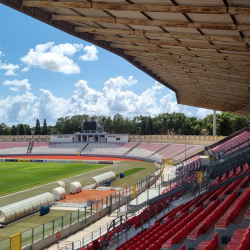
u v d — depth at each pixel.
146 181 39.56
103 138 109.12
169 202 24.59
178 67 27.52
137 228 20.03
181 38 16.73
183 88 43.47
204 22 13.99
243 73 23.92
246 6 11.53
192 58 22.45
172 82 39.91
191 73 29.28
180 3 12.16
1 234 24.34
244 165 27.97
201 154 61.09
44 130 144.62
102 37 19.72
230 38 15.52
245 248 7.82
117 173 59.25
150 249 11.34
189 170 38.72
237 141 51.62
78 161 82.94
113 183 47.31
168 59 24.42
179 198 25.72
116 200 32.94
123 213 29.03
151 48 21.31
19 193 41.03
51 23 15.80
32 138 116.12
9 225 26.69
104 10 13.78
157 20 14.70
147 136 100.94
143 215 20.47
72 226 25.38
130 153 95.25
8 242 20.83
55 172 61.88
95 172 61.53
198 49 19.28
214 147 60.84
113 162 80.44
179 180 35.53
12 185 47.00
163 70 31.28
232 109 55.84
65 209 31.50
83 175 57.53
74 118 174.00
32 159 86.38
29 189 43.78
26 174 59.00
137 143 100.19
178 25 14.41
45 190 42.94
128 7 13.00
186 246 10.67
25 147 110.06
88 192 39.72
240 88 31.11
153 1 12.32
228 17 12.66
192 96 49.47
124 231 19.78
